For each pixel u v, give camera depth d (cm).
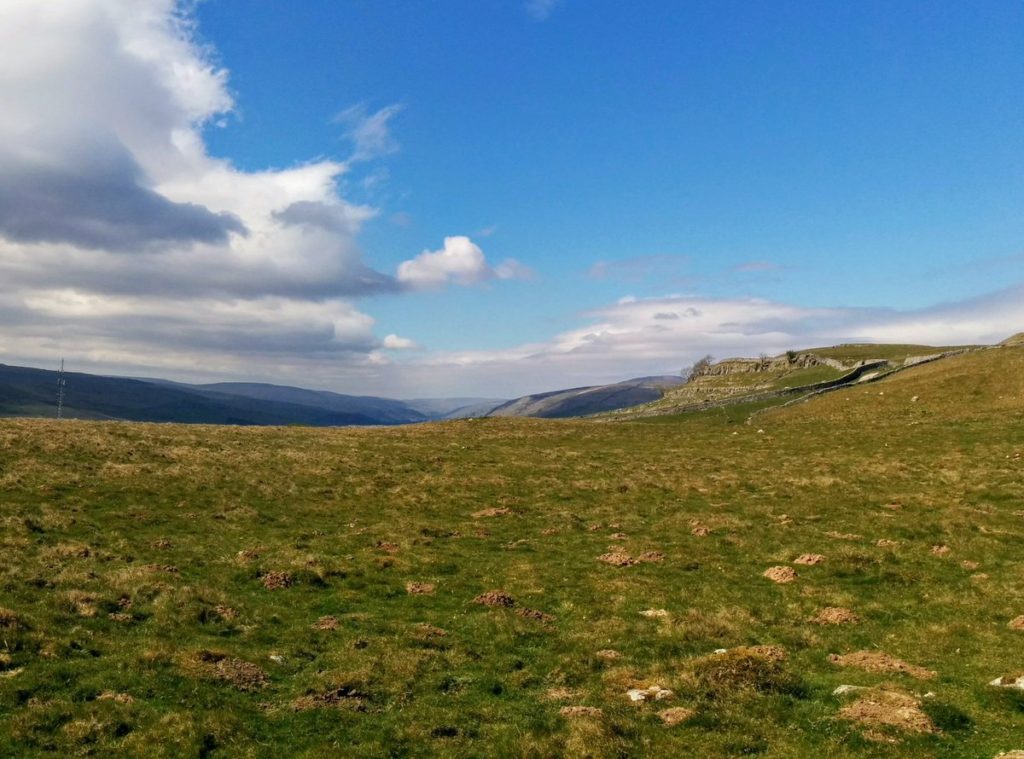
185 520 3481
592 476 5178
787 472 5012
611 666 1836
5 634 1764
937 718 1424
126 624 2011
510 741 1400
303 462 5488
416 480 4938
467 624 2155
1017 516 3341
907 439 6053
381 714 1548
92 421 7012
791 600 2381
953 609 2219
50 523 3120
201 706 1512
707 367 19888
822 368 14612
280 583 2536
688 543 3222
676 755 1326
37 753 1287
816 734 1396
